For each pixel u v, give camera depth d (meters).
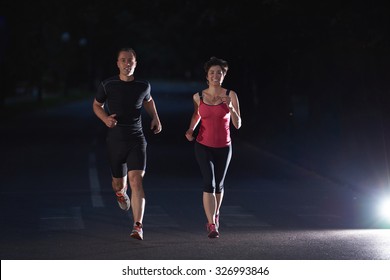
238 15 48.81
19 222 20.20
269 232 18.97
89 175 31.50
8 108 90.75
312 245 16.94
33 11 87.94
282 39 45.47
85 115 84.25
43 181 29.44
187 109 98.25
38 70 107.31
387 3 34.97
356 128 38.75
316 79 47.75
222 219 21.27
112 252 16.03
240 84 70.25
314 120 48.19
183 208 23.08
